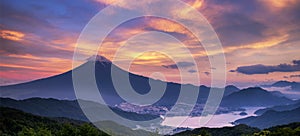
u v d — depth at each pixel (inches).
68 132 1855.3
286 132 1894.7
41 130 1957.4
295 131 1868.8
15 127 2591.0
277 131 1959.9
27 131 1947.6
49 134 1930.4
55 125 2758.4
